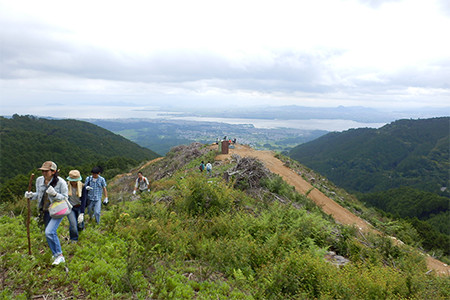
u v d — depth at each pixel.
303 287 5.49
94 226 6.75
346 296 5.08
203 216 8.66
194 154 29.42
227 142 26.31
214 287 4.93
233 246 6.47
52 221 4.66
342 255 8.88
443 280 7.09
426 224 25.97
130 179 35.31
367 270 6.48
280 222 8.89
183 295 4.35
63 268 4.59
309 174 27.05
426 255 13.12
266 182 14.03
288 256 6.31
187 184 10.18
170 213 8.48
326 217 13.42
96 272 4.43
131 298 4.03
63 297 3.85
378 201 78.62
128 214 8.14
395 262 8.67
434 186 138.25
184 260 5.96
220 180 12.87
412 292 6.02
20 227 6.23
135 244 5.63
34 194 4.78
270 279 5.42
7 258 4.60
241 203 10.30
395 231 15.99
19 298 3.67
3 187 33.69
